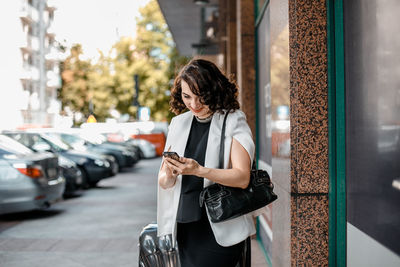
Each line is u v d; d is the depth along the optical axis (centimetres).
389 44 212
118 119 3606
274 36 335
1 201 742
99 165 1238
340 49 273
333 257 277
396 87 205
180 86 224
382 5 219
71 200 1039
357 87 251
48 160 819
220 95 208
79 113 3819
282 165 303
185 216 210
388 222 215
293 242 282
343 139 272
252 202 197
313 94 278
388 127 214
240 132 206
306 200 278
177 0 1219
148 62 3438
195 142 217
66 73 3934
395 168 207
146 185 1348
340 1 272
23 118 4250
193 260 214
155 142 2727
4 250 577
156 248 249
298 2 278
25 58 4331
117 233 677
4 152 776
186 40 1802
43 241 627
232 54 873
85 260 528
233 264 213
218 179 194
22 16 4141
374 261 231
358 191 251
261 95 572
